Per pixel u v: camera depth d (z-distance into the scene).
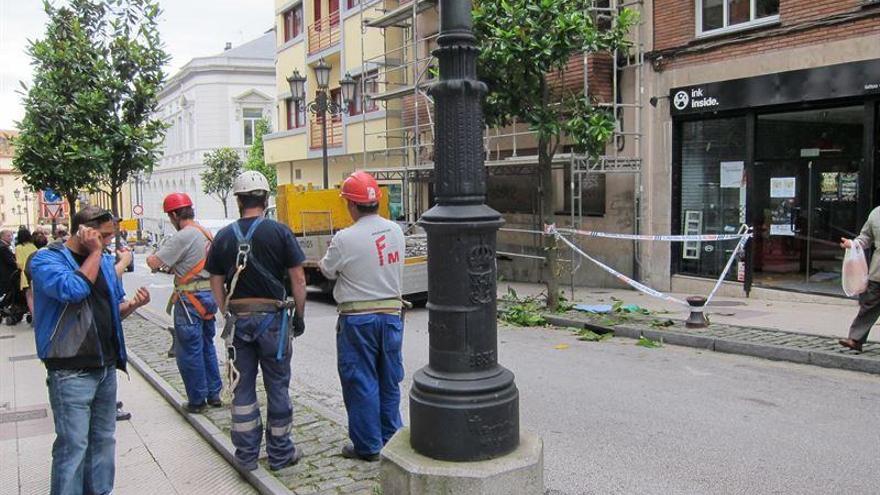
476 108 3.62
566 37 10.78
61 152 12.70
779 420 6.04
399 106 21.84
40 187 13.56
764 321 10.11
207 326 6.47
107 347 4.27
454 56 3.58
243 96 46.91
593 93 13.99
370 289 4.84
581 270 15.74
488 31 11.14
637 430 5.85
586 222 15.49
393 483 3.62
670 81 13.59
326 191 16.72
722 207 13.11
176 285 6.34
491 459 3.54
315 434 5.62
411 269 13.64
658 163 14.00
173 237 6.23
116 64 13.38
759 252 12.43
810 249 11.62
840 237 11.14
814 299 11.42
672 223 13.86
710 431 5.78
